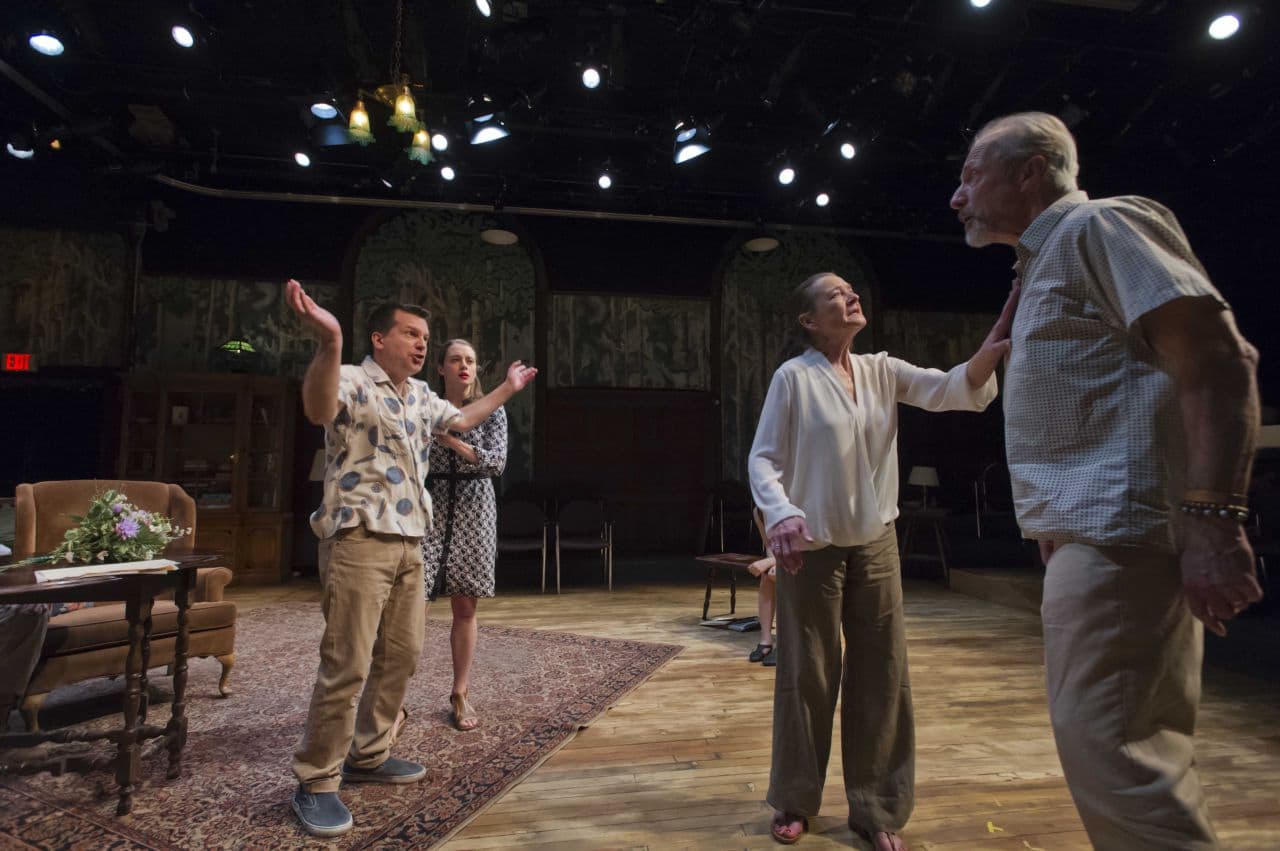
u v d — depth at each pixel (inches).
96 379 293.9
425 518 82.7
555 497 335.6
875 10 217.5
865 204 356.8
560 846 69.8
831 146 286.8
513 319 342.3
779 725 70.3
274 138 293.4
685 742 99.7
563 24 225.3
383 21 221.8
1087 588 39.7
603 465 343.9
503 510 263.9
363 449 77.8
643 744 98.7
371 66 243.1
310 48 235.0
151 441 274.7
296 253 323.9
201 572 125.6
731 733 103.3
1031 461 43.6
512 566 309.1
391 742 89.4
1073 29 228.8
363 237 330.3
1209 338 34.9
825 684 68.9
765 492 63.3
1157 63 244.4
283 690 125.1
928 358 377.1
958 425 377.7
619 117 281.0
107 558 84.2
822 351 70.0
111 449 292.2
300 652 155.6
